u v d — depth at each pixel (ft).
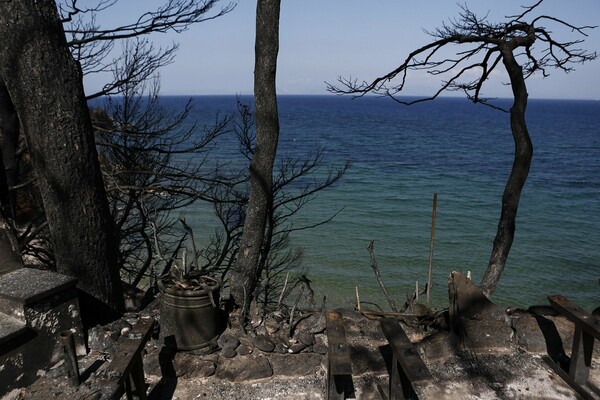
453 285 14.26
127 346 10.82
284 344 13.56
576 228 84.94
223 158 95.86
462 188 118.83
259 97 14.21
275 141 14.61
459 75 22.06
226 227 27.17
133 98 30.04
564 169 153.17
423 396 12.34
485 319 14.20
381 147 202.69
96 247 16.01
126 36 24.09
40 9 14.03
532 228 84.33
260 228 15.14
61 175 14.90
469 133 287.48
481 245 73.92
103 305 16.47
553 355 14.07
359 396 12.39
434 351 13.82
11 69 14.03
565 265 66.74
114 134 29.32
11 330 11.05
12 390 11.20
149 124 32.60
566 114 578.66
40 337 11.82
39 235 31.76
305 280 16.61
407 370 9.82
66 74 14.74
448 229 81.71
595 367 13.62
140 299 26.73
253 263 15.33
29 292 11.49
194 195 27.48
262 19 13.66
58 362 12.35
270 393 12.41
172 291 12.97
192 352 13.23
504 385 12.80
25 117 14.47
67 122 14.78
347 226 80.69
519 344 14.33
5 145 23.62
